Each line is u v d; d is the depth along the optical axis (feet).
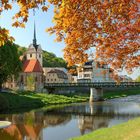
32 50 447.42
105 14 42.86
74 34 46.26
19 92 298.76
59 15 41.09
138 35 51.16
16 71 281.74
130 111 197.57
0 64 250.57
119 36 49.88
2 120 154.61
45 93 338.75
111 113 188.03
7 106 214.07
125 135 81.20
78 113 191.31
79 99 325.01
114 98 363.97
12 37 27.30
